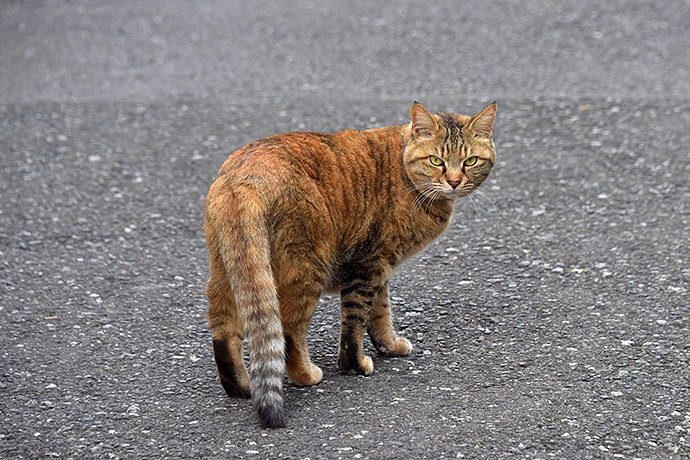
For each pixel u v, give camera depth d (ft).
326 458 21.07
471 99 54.65
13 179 44.45
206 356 27.73
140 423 23.32
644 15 69.56
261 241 22.72
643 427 22.59
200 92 57.98
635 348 27.32
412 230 26.89
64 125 52.24
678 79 57.00
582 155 45.80
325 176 24.89
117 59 65.41
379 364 27.02
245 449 21.66
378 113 52.47
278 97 56.44
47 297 32.17
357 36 68.49
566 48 63.93
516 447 21.52
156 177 44.65
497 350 27.61
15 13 76.95
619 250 35.27
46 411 24.07
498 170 44.47
